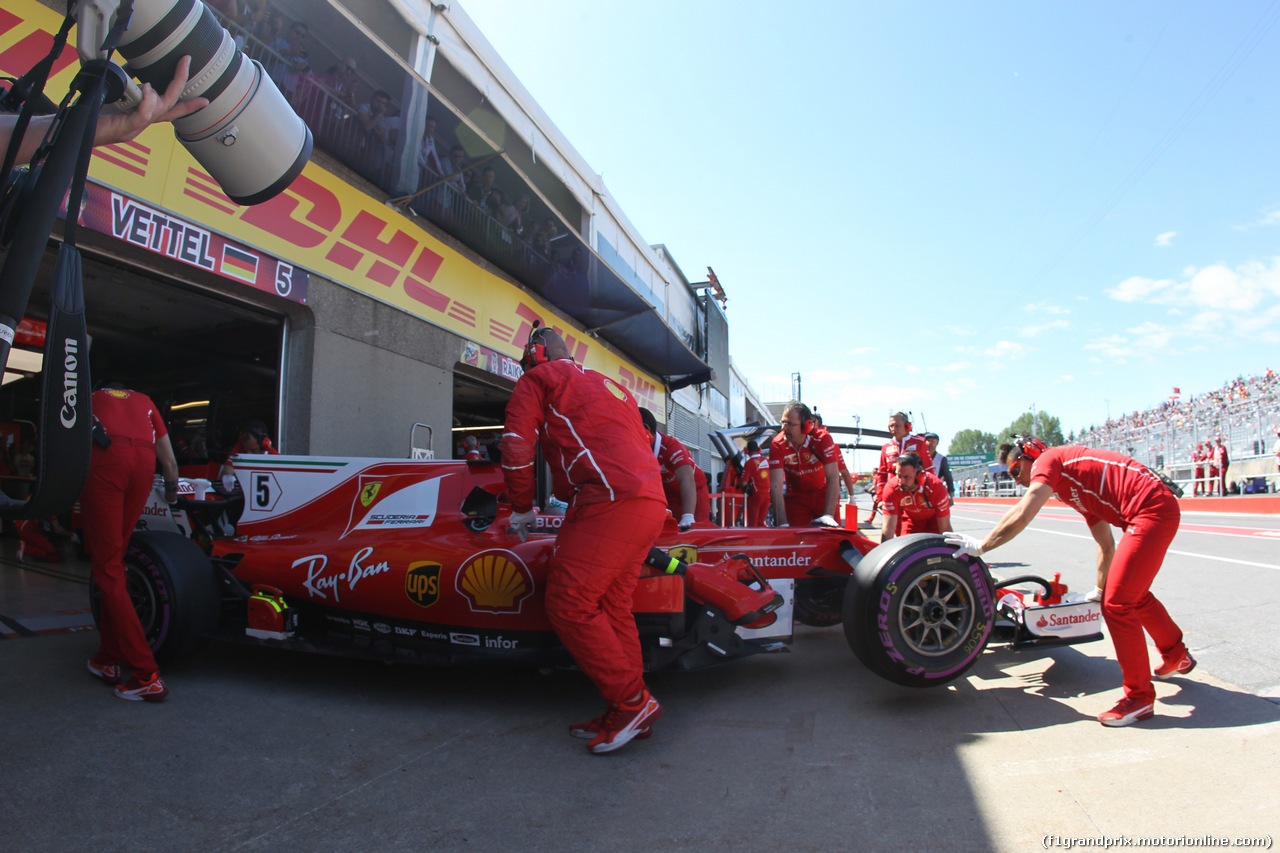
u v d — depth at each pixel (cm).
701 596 289
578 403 257
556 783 218
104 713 268
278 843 181
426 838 184
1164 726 250
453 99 891
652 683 326
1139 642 258
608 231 1379
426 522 331
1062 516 1571
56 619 412
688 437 1980
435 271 797
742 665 355
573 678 330
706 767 229
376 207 702
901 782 213
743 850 177
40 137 158
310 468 359
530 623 287
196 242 518
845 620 284
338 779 220
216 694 300
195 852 176
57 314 144
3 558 649
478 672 339
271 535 357
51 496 144
